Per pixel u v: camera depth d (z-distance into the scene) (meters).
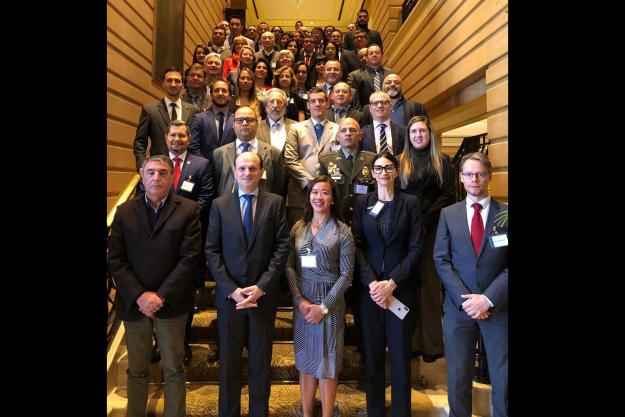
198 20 7.27
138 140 3.46
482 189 2.26
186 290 2.29
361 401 2.62
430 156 2.75
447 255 2.30
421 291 2.81
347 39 6.78
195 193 2.94
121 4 3.89
